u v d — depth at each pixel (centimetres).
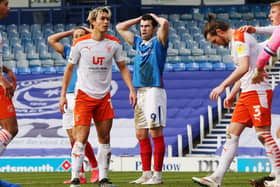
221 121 5731
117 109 5953
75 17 7906
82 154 2670
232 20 7488
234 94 2734
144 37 3256
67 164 4906
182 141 5534
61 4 7919
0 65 2500
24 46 7362
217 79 6150
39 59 7225
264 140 2605
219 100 5759
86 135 2689
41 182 3494
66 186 3125
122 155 5447
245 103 2605
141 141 3309
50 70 6769
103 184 2767
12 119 2552
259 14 7562
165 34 3212
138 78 3288
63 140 5725
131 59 6950
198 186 3036
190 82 6131
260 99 2584
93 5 7775
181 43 7094
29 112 6109
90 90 2689
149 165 3303
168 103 5931
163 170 4669
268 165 4531
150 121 3238
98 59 2689
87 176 4012
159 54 3244
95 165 3403
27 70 6775
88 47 2691
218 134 5638
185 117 5772
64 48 3419
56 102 6219
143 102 3266
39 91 6353
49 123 5969
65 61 7138
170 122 5719
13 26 7631
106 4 7719
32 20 8012
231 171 4541
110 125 2748
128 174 4288
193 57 6912
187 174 4209
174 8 7719
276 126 5578
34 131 5853
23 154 5581
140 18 3309
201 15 7562
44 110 6128
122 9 7644
